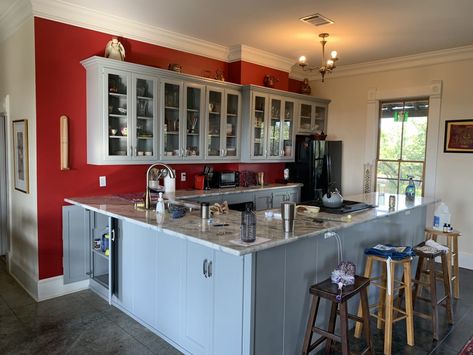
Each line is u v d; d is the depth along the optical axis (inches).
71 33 141.2
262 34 167.3
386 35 164.2
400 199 163.2
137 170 165.3
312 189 217.5
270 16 144.6
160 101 157.0
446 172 190.7
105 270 153.7
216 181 187.5
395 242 145.0
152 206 127.8
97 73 138.3
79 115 145.7
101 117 139.9
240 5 134.3
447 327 123.6
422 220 167.8
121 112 146.7
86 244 149.2
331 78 235.3
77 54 143.3
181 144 166.7
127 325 119.3
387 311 106.3
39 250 138.6
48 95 137.1
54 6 134.0
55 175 141.1
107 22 148.1
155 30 161.8
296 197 217.5
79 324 120.2
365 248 126.2
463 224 186.4
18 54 147.1
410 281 113.0
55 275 142.7
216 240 84.5
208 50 186.4
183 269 101.3
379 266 132.2
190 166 186.1
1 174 186.2
